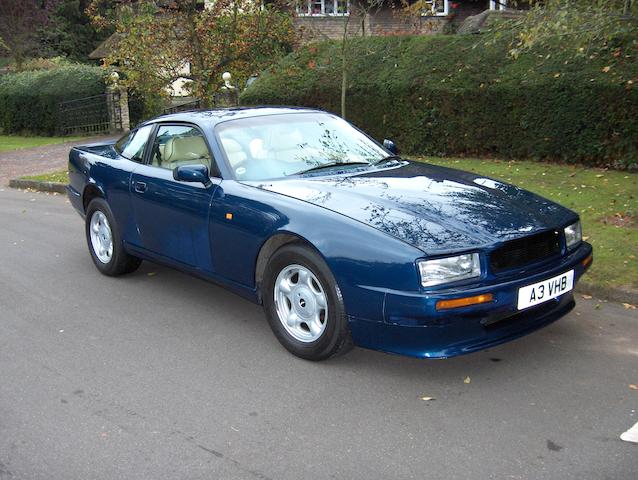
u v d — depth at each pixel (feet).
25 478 9.82
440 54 42.04
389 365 13.46
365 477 9.62
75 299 18.29
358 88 44.52
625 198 26.89
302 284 13.52
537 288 12.36
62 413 11.81
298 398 12.16
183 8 42.70
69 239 25.68
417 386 12.50
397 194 13.85
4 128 79.77
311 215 13.15
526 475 9.54
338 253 12.38
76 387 12.85
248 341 14.98
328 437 10.77
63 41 140.05
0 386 12.97
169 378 13.16
